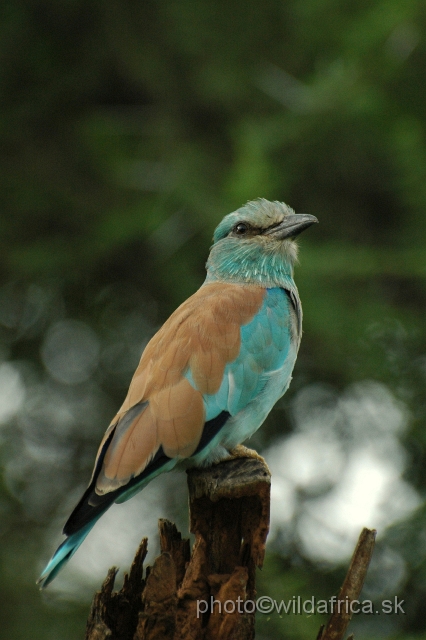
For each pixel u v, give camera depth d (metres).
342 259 13.70
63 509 14.59
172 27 15.49
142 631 5.74
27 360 15.59
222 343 7.71
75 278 15.49
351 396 14.59
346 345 14.01
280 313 8.27
